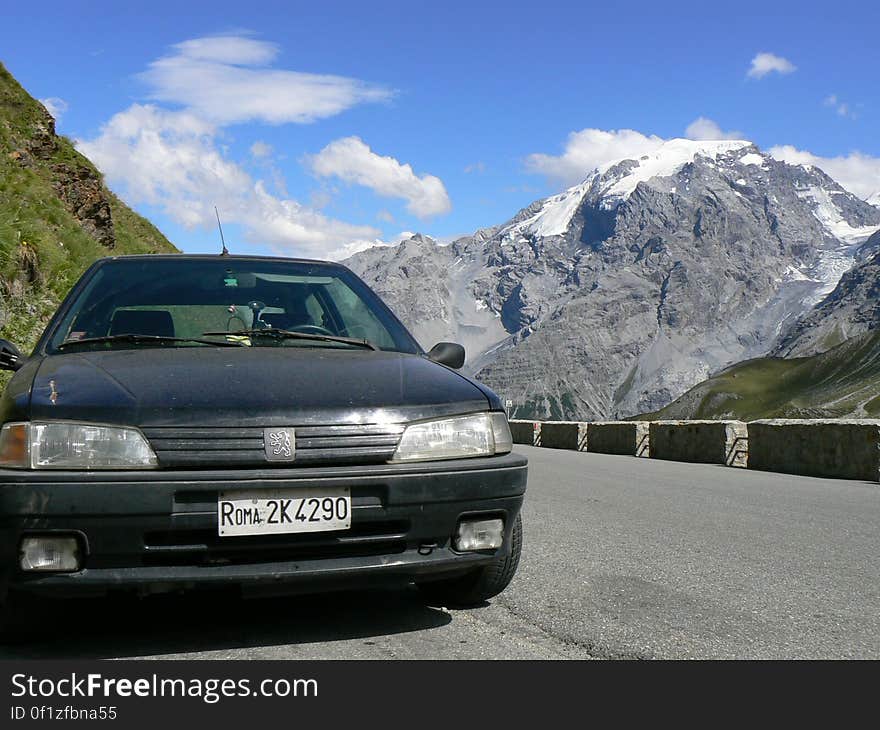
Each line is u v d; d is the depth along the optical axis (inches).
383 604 165.6
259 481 127.0
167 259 195.6
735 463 676.1
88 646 137.6
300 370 148.6
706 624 152.2
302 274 198.4
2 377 459.2
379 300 198.2
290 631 146.0
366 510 132.2
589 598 170.6
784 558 221.1
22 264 574.2
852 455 532.4
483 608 162.4
